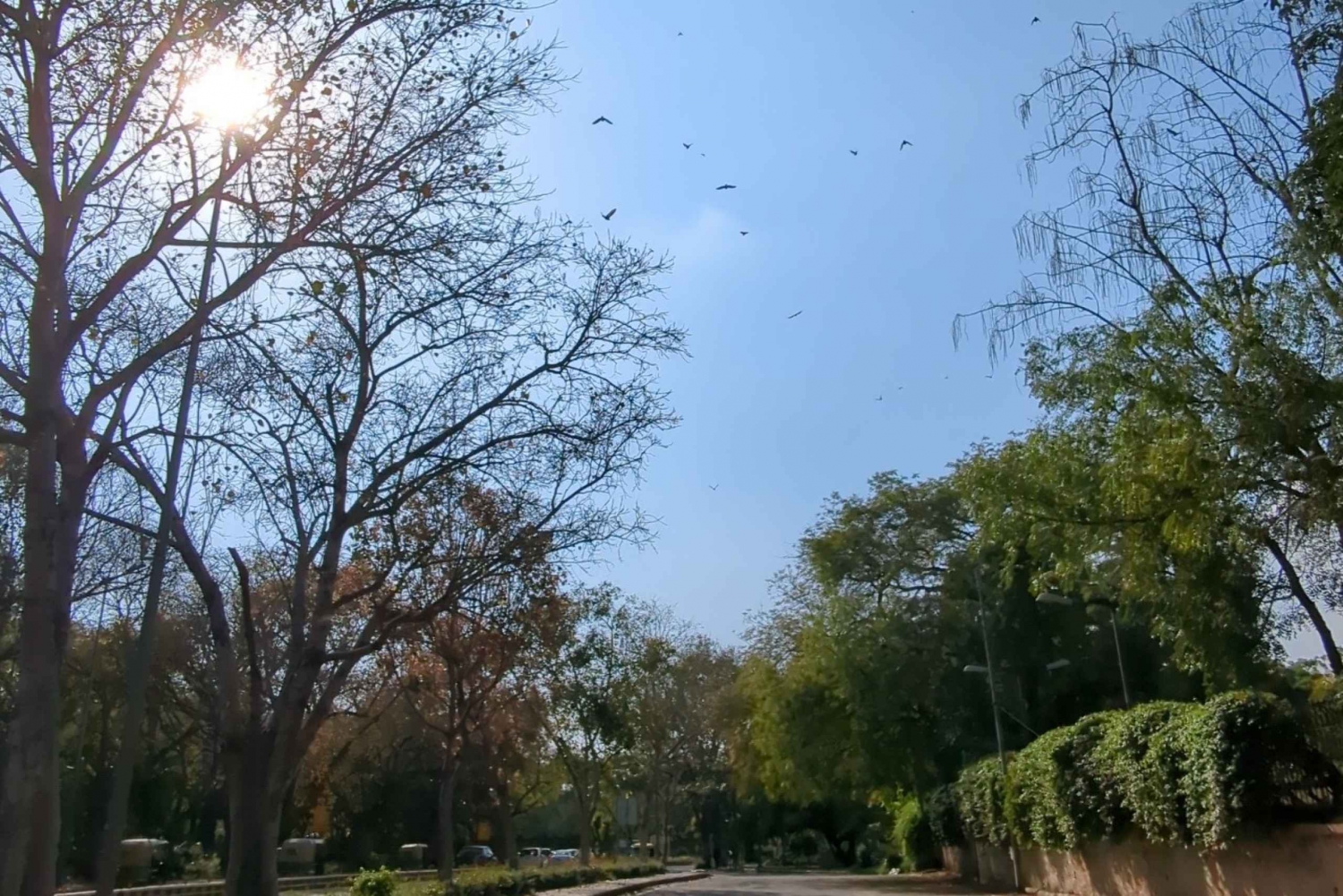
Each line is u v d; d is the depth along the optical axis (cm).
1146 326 1278
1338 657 1622
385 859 5934
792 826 8388
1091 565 1623
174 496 1475
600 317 1903
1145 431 1255
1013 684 4403
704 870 7125
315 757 5031
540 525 1959
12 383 1200
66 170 1309
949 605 4506
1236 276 1223
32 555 1123
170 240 1307
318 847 5772
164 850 4500
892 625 4556
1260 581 1515
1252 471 1184
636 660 5009
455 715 3581
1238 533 1258
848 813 8125
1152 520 1347
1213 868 2003
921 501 4659
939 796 4734
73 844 3734
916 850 5603
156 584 1429
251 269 1357
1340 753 1661
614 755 5353
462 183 1516
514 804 6819
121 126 1273
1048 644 4381
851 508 4784
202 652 3000
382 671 3016
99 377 1514
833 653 4547
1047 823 2916
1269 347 1134
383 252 1443
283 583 2217
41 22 1250
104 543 2239
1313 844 1652
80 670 3216
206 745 4300
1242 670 1758
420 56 1501
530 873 3909
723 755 7981
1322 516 1163
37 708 1085
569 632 3516
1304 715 1728
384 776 5878
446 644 3181
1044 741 2838
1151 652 4291
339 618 2481
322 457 1908
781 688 4925
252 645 1795
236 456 1764
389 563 1980
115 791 1305
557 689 4406
